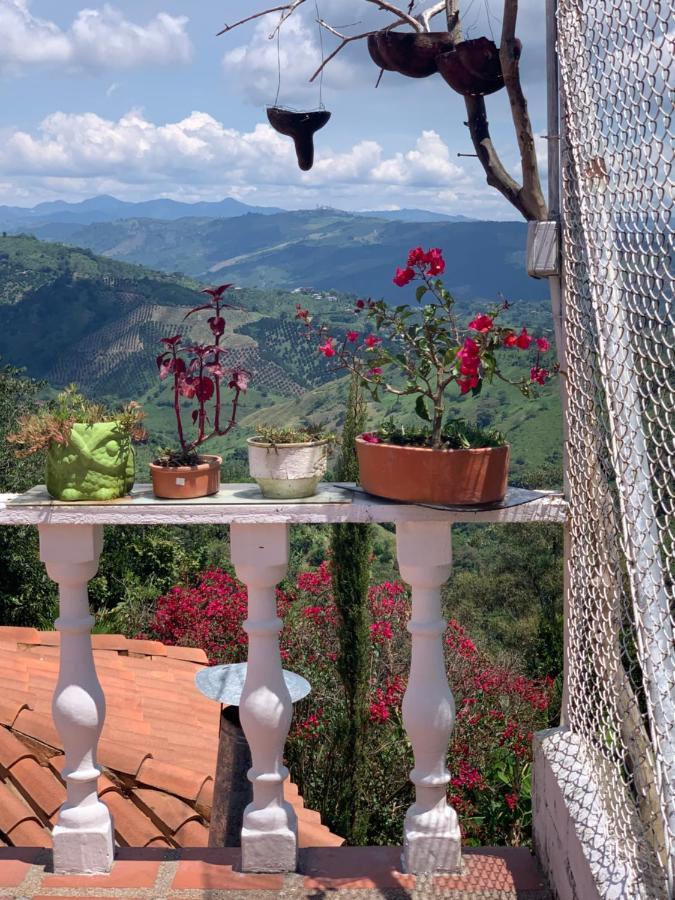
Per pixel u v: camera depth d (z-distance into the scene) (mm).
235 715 2721
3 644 4719
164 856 2389
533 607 22453
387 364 2254
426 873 2301
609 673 2012
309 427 2322
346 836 6902
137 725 3750
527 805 6465
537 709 8453
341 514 2223
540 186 2436
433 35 2523
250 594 2277
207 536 21219
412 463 2184
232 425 2328
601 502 2047
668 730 1714
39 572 17469
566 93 2168
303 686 2791
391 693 7781
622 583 2018
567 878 2076
